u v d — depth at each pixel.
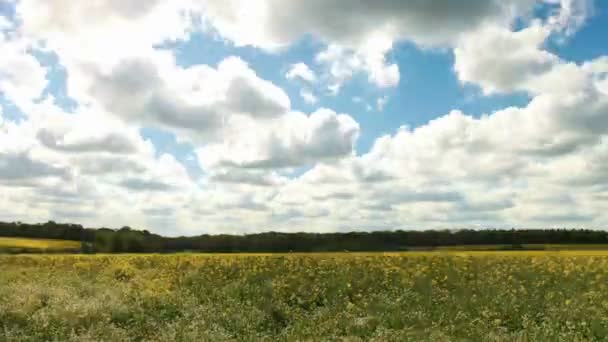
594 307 12.81
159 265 24.25
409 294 15.90
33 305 14.02
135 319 13.20
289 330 12.42
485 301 14.43
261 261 22.48
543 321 12.48
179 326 12.23
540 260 21.25
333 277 18.47
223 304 15.03
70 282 19.88
